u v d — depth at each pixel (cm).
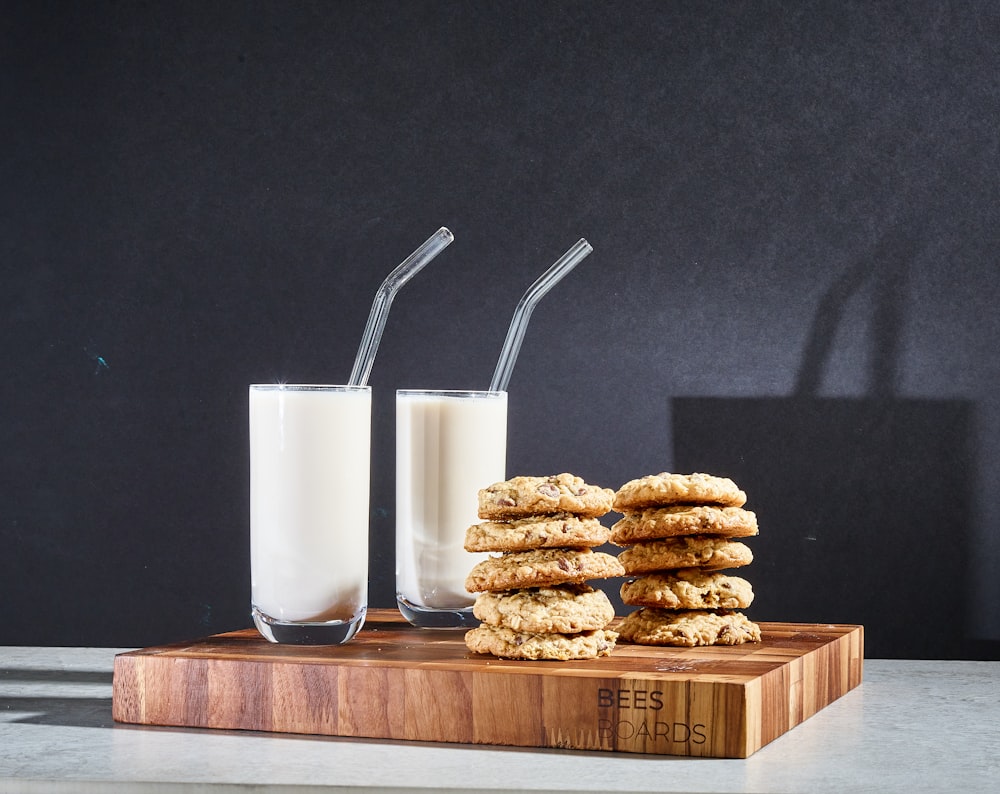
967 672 167
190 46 222
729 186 214
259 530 139
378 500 218
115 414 221
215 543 219
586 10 217
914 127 213
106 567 221
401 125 219
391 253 218
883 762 111
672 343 214
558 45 217
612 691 113
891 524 211
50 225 223
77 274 222
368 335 146
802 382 213
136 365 221
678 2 216
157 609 220
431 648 134
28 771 108
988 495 211
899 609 211
